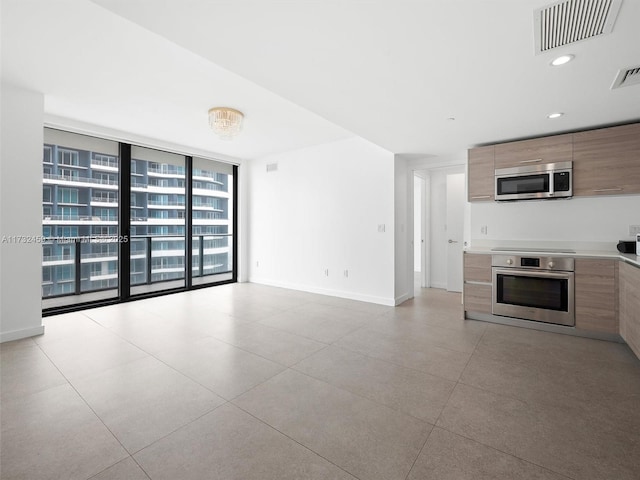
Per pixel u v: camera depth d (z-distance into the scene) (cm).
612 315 293
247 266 638
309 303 455
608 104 262
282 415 183
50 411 186
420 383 221
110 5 142
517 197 357
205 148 535
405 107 270
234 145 517
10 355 268
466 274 375
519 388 213
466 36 167
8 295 304
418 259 804
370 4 143
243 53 185
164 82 292
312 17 152
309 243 532
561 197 334
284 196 567
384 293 452
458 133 346
